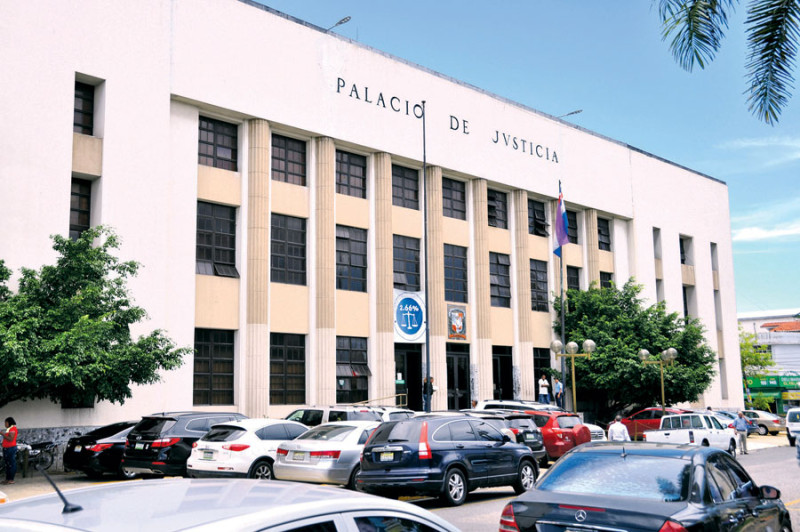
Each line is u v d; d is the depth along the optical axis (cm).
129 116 2408
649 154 4669
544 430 2198
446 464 1430
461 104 3506
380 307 3064
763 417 4450
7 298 1975
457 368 3394
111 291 2059
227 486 377
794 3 934
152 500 338
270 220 2797
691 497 677
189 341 2494
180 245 2523
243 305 2664
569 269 4094
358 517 357
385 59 3206
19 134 2153
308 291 2872
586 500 678
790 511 1360
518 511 701
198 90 2584
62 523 296
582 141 4172
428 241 3306
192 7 2602
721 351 5084
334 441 1548
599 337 3803
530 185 3791
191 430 1777
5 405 2047
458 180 3547
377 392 3006
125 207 2361
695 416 2959
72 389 2030
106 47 2375
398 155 3194
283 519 319
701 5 958
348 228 3047
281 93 2814
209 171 2653
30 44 2203
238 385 2616
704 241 5056
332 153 2961
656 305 4006
